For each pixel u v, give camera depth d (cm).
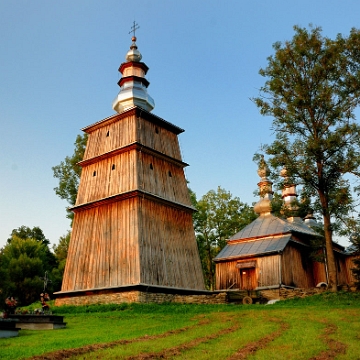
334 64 3017
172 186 3559
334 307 2373
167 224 3344
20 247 5241
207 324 1936
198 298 3027
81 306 2942
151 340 1524
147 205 3225
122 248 3077
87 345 1425
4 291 2352
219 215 5588
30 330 2023
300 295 2977
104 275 3080
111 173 3412
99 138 3678
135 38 4088
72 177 4669
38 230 6950
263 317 2055
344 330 1667
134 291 2891
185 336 1606
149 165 3403
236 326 1833
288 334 1591
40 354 1298
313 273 4066
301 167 2955
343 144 2905
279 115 3088
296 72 3075
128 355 1260
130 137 3412
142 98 3728
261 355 1253
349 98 2977
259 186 4531
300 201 3083
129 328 1966
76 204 3538
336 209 2928
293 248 3944
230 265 4041
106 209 3306
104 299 3011
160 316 2325
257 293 3325
